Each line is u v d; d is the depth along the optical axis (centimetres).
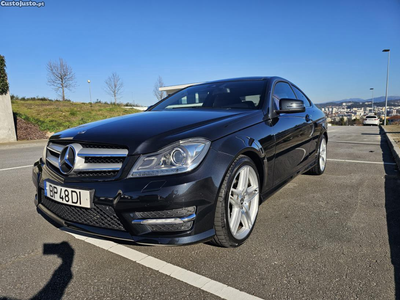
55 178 217
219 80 369
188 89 367
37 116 1711
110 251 223
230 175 204
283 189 378
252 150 229
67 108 2233
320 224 263
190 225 185
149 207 179
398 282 175
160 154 187
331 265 195
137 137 200
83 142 210
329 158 614
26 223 280
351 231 247
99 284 181
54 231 261
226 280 181
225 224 202
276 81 343
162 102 359
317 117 419
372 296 163
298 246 223
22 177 486
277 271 190
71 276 190
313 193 358
